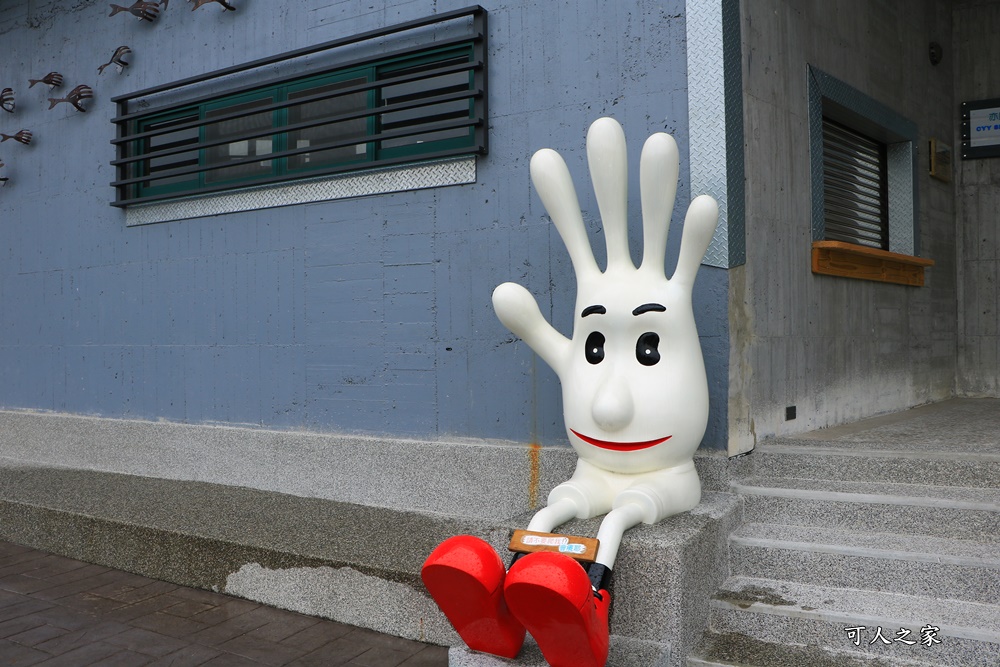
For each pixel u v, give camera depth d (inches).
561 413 186.1
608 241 152.2
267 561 173.5
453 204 199.9
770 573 150.9
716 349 168.6
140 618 167.5
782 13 196.1
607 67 180.7
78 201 273.3
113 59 258.8
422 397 205.2
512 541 130.4
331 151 221.6
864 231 259.3
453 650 128.3
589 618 107.7
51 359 280.7
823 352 213.6
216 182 244.1
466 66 193.3
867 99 240.1
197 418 244.8
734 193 170.4
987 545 144.6
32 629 162.4
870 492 158.7
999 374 309.6
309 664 146.4
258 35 234.5
